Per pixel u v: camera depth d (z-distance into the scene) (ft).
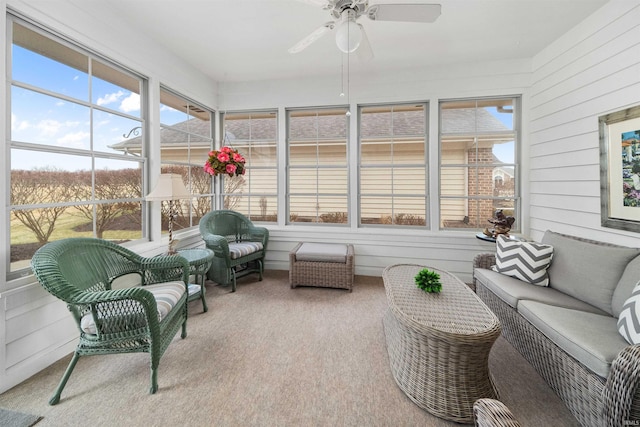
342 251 10.71
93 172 7.35
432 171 11.49
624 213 6.58
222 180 13.46
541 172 9.87
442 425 4.51
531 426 4.50
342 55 10.19
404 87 11.45
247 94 12.79
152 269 6.94
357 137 12.18
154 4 7.31
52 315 6.09
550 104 9.37
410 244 11.69
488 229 10.34
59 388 4.97
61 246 5.34
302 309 8.84
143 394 5.16
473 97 10.98
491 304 7.68
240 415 4.69
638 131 6.22
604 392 3.93
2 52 5.22
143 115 9.00
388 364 6.08
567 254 7.02
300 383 5.47
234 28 8.46
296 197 13.07
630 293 5.32
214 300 9.55
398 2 7.22
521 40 9.12
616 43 6.85
